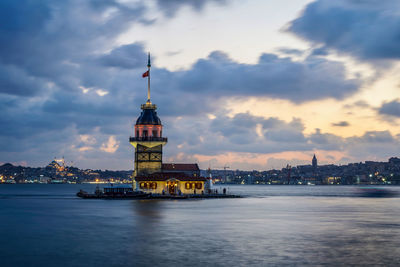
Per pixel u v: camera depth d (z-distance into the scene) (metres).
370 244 48.72
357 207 110.56
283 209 99.69
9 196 191.75
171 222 69.56
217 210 94.19
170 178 148.50
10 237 54.28
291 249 45.66
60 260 40.91
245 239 51.97
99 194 160.75
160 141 151.25
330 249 45.75
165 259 41.09
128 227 63.22
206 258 41.41
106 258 41.59
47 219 75.38
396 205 121.06
